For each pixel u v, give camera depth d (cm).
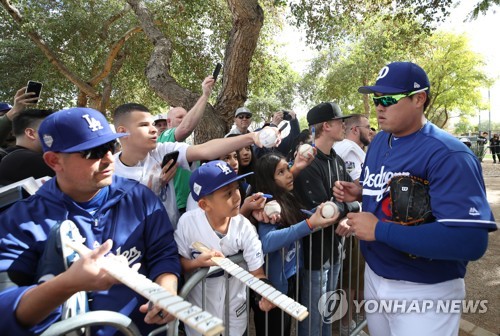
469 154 158
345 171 310
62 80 1212
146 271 161
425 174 167
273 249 206
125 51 1291
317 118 284
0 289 120
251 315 359
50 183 145
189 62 1156
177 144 250
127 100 1520
